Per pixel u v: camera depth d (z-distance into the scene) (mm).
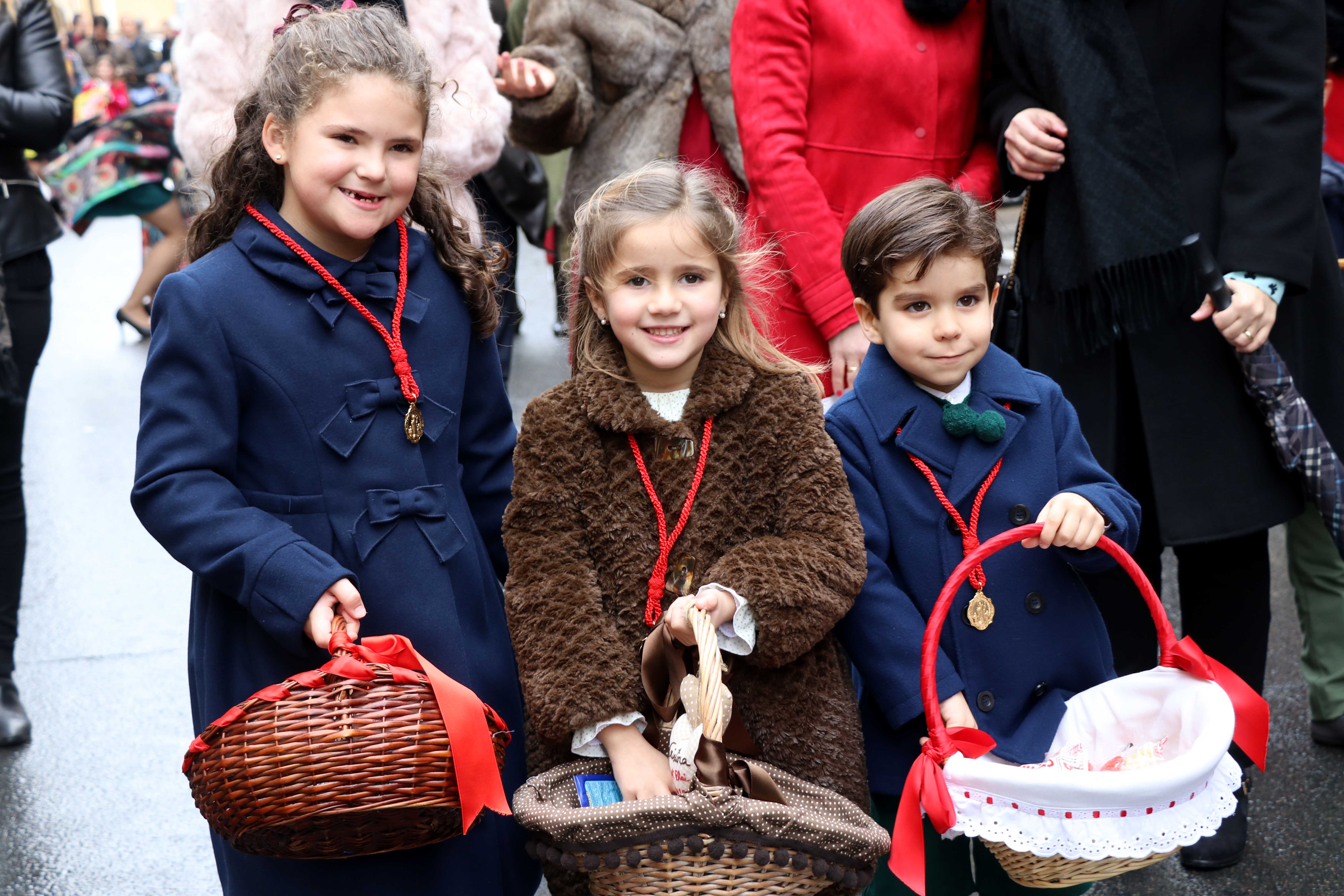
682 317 2080
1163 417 2721
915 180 2309
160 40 23312
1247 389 2699
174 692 3984
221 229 2131
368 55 1974
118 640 4375
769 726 2021
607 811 1749
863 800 2043
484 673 2143
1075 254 2701
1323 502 2672
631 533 2062
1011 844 1813
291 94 1987
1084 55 2662
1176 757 1993
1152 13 2660
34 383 7938
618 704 1927
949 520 2232
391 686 1798
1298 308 2791
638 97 3631
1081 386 2764
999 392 2271
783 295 3064
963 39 3035
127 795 3387
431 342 2152
